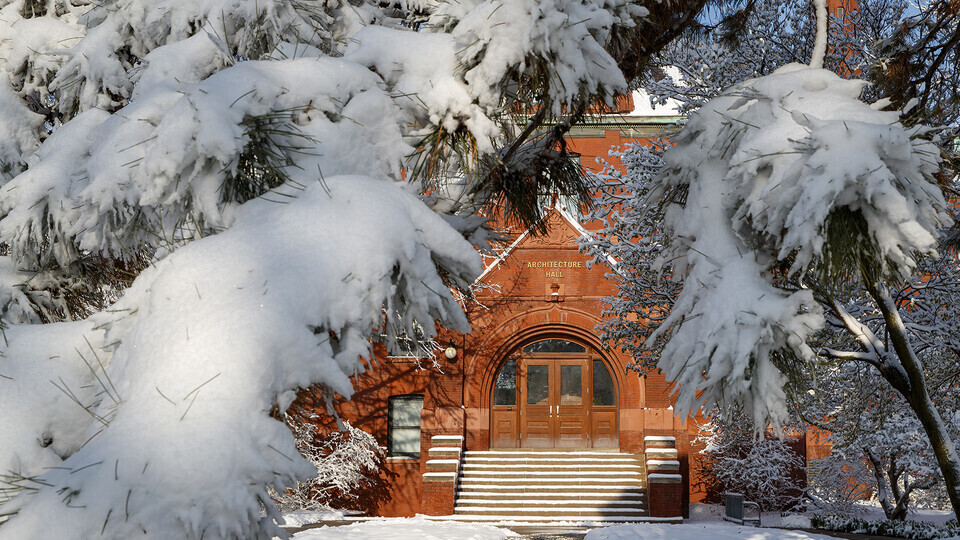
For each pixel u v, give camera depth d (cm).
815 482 1923
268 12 329
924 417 486
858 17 1259
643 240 1291
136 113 225
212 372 171
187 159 208
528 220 360
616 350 2083
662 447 1984
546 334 2128
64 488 156
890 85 627
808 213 183
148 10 410
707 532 1392
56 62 454
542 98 265
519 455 2072
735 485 2067
